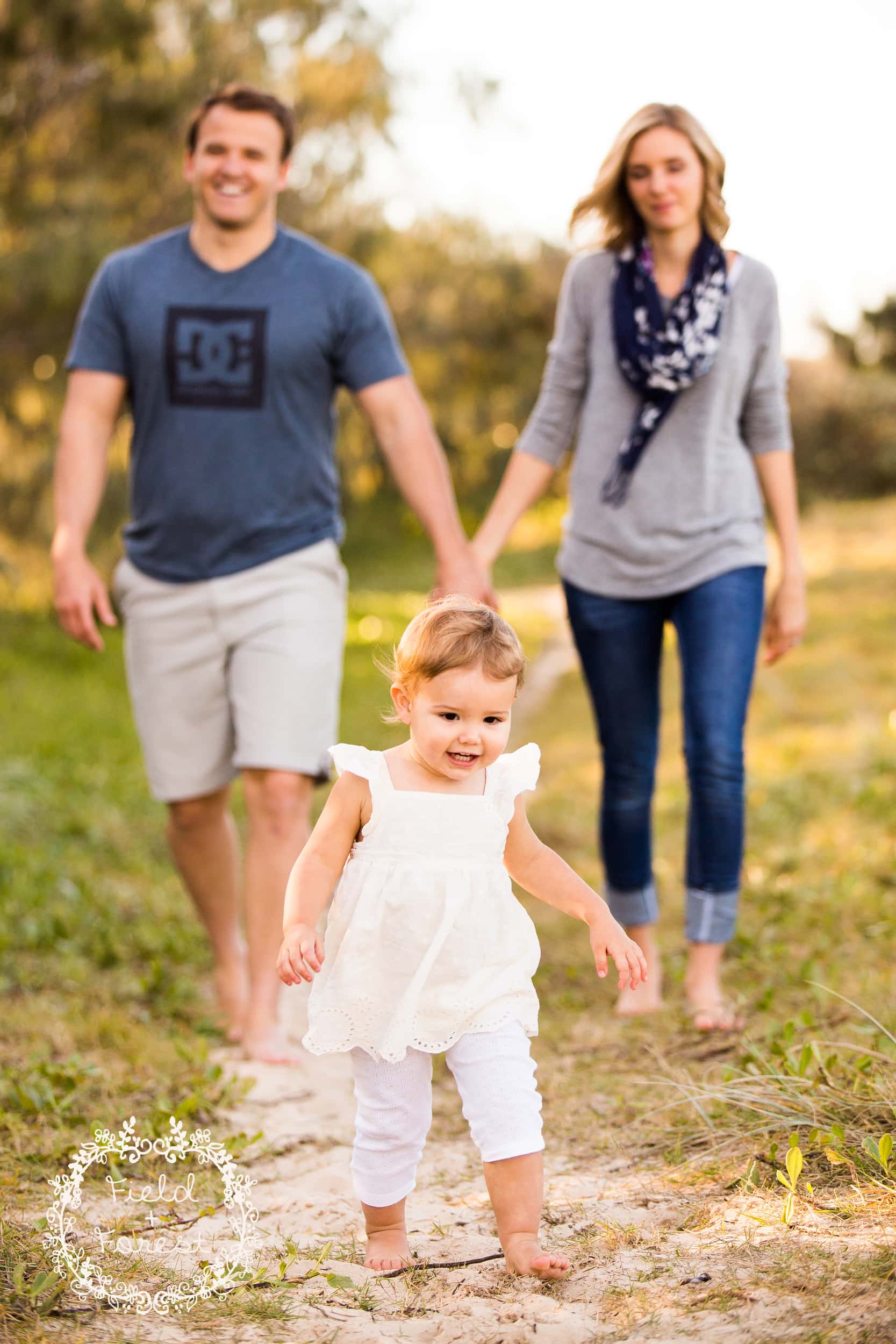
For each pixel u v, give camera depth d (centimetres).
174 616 507
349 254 1811
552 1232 311
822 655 1526
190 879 536
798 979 507
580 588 511
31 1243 298
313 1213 341
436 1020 296
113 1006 547
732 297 487
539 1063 462
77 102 1449
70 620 517
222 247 506
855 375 3991
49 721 1360
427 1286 283
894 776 895
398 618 2430
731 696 479
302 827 498
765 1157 331
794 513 517
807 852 729
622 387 503
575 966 606
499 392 3041
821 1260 269
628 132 482
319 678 498
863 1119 335
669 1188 330
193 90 1487
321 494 516
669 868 773
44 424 1517
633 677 507
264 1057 484
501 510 539
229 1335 255
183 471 501
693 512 490
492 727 303
